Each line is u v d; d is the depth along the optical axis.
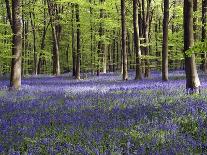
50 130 8.71
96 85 22.33
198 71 36.81
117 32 54.47
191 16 15.40
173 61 56.69
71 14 35.59
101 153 6.59
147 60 32.59
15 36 20.33
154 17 48.44
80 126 8.91
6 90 19.67
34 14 45.16
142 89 17.70
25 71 58.69
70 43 55.44
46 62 64.56
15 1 20.20
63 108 12.18
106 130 8.33
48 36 58.03
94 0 36.28
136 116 9.82
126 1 37.34
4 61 45.44
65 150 6.93
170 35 32.81
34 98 15.54
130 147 6.99
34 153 6.86
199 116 9.41
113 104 12.69
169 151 6.58
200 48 9.45
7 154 6.82
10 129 8.84
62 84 24.33
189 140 7.23
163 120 9.28
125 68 28.08
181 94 14.46
